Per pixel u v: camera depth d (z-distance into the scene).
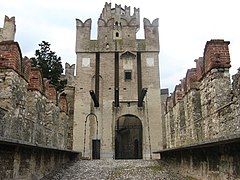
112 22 33.94
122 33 33.62
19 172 10.20
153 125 30.69
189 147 11.04
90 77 32.19
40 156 12.80
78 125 30.62
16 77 14.20
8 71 13.70
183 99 21.27
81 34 33.53
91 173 15.09
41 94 19.55
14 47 14.00
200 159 11.08
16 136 14.07
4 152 9.01
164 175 14.27
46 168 13.81
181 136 22.16
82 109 31.14
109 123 30.66
